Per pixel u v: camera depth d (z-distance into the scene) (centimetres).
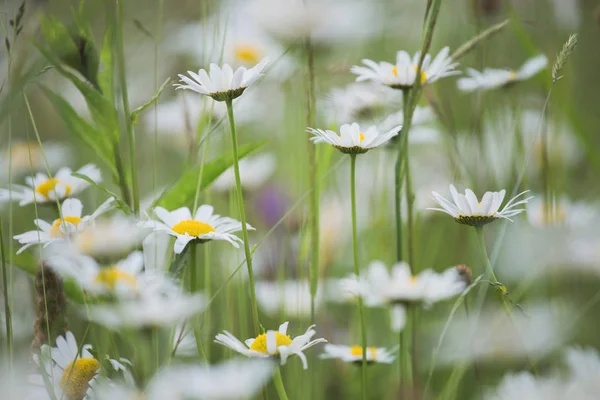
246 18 123
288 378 108
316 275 103
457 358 97
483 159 114
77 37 100
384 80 102
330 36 116
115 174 100
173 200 101
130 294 91
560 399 92
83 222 96
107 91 101
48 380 92
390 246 118
